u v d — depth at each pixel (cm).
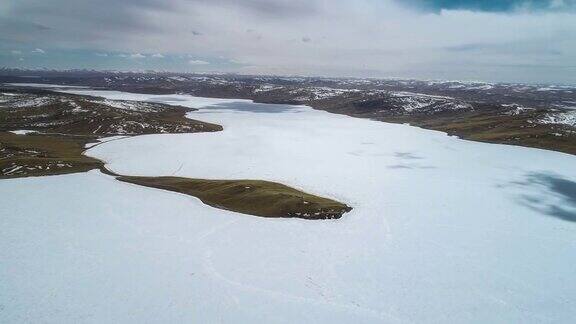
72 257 7631
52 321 5734
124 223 9381
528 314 6091
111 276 6969
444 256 7869
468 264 7562
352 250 8062
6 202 10694
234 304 6228
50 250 7900
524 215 10219
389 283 6862
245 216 9900
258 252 7944
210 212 10206
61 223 9300
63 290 6512
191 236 8688
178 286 6694
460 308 6203
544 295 6600
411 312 6088
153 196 11469
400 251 8044
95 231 8875
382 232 8969
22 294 6378
